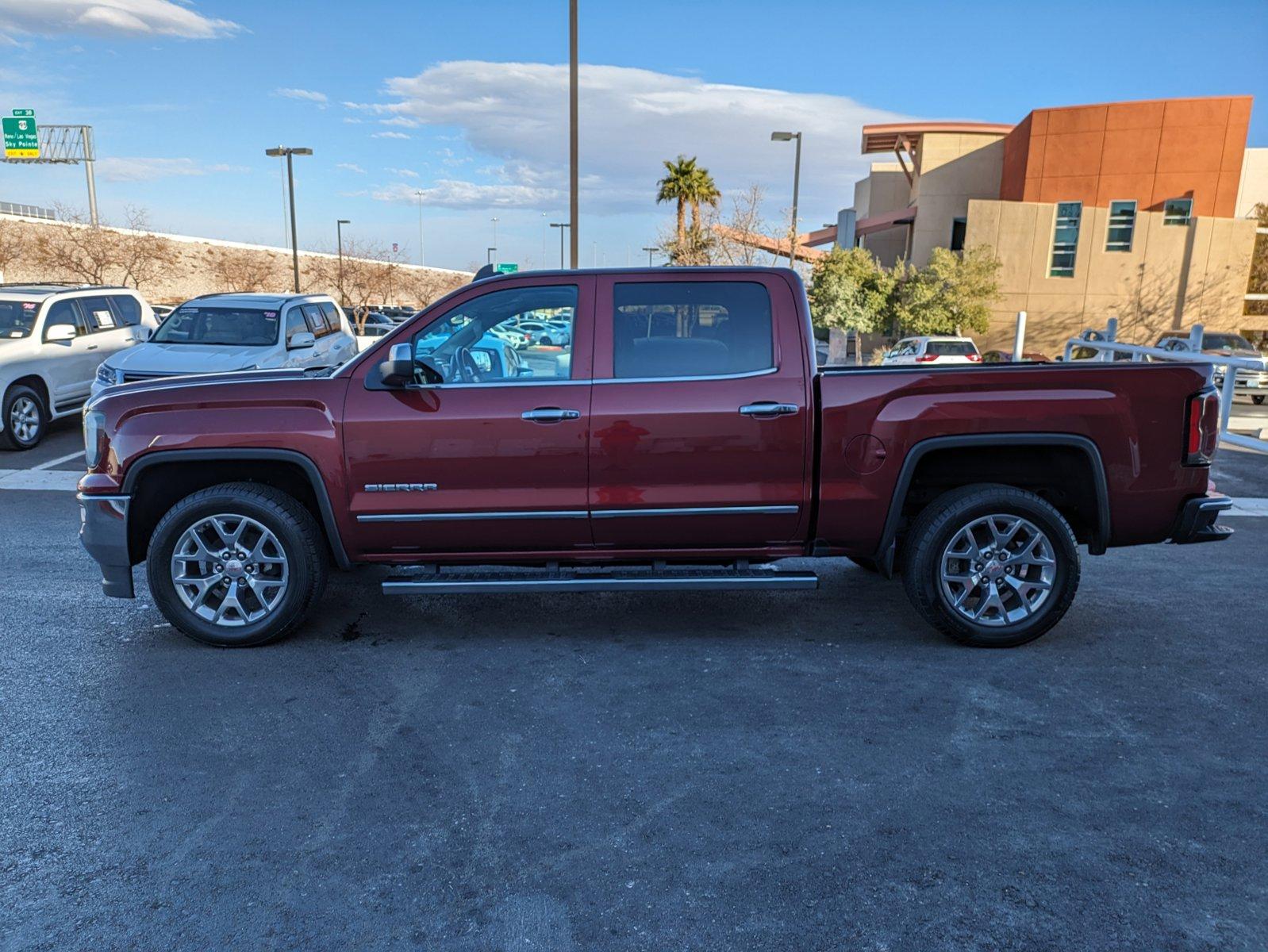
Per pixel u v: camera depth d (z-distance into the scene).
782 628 5.14
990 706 4.11
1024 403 4.57
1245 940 2.60
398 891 2.84
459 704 4.16
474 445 4.60
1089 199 37.62
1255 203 40.66
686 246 37.78
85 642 4.93
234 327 11.32
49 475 9.55
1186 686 4.34
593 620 5.30
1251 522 7.80
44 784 3.46
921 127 44.09
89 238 47.59
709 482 4.65
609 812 3.27
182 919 2.71
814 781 3.47
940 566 4.68
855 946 2.59
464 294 4.71
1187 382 4.64
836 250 38.97
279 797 3.37
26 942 2.60
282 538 4.69
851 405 4.60
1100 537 4.75
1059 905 2.75
